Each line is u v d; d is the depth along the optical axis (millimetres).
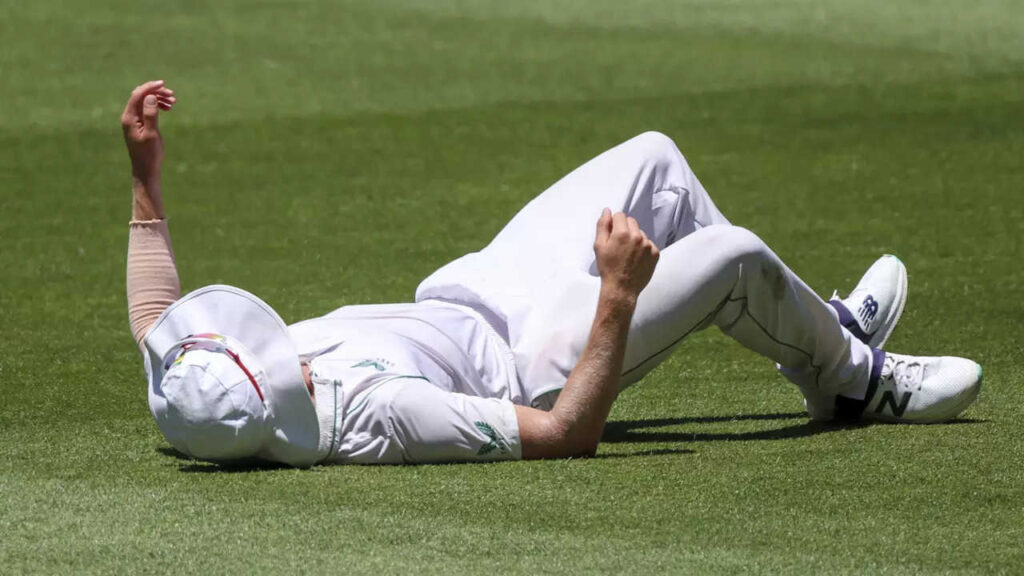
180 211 32188
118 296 23938
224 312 12867
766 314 14086
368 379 13227
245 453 12898
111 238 29062
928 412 14656
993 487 12398
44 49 57000
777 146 38781
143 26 62656
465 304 14516
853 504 11953
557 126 42406
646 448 13984
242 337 12867
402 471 12953
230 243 28781
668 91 47969
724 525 11414
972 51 55406
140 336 13578
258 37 60469
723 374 18062
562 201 15195
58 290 24391
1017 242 26922
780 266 13883
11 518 11664
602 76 51125
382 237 29094
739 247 13734
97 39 59406
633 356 13766
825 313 14242
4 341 20391
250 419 12633
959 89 46656
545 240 14734
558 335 13812
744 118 43000
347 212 31734
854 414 14859
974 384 14562
